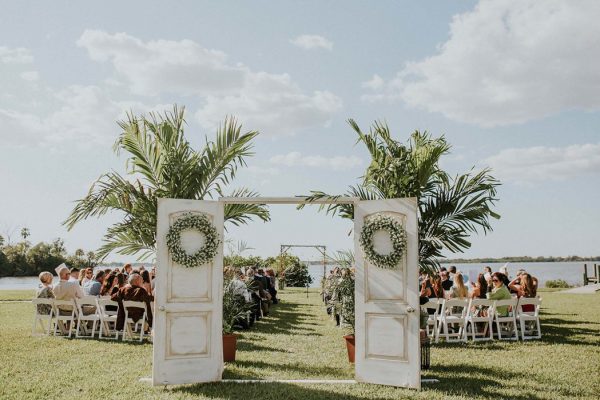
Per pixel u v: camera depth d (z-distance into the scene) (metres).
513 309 10.32
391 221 6.73
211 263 7.02
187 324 6.76
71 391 6.14
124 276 12.28
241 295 8.67
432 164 7.48
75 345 9.24
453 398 5.93
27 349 8.80
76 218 7.34
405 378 6.47
